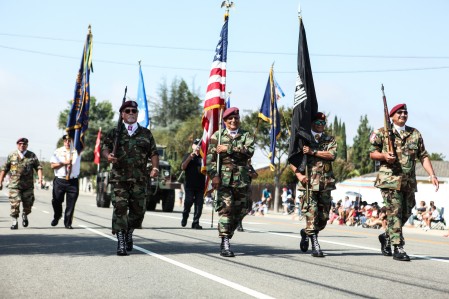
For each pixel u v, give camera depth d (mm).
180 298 8703
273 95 33344
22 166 21766
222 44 16797
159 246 15867
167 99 153750
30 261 12445
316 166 14469
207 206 73750
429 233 35656
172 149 98688
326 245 17828
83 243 16250
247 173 14039
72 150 22094
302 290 9531
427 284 10492
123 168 13828
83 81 23312
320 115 14758
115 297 8742
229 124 14016
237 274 11039
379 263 13336
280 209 74688
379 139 14406
